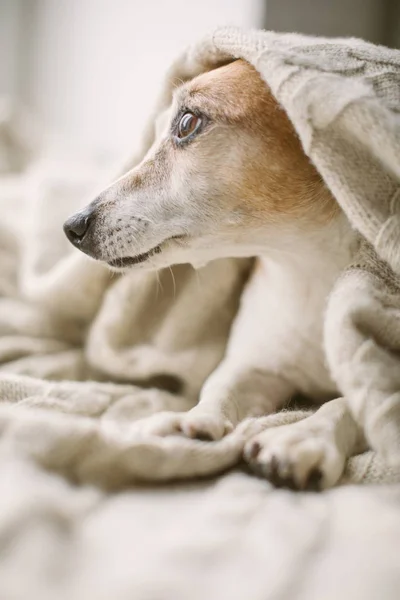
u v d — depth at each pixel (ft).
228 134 1.69
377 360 1.50
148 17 3.83
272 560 1.16
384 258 1.55
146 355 2.06
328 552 1.19
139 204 1.77
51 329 2.20
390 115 1.51
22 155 3.05
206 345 2.08
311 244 1.73
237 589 1.09
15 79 4.14
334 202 1.70
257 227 1.73
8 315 2.22
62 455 1.30
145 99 3.88
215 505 1.29
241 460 1.45
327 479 1.39
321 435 1.46
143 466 1.34
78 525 1.21
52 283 2.15
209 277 2.07
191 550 1.16
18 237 2.41
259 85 1.69
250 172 1.69
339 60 1.61
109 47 4.00
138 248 1.77
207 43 1.80
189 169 1.72
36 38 4.14
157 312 2.11
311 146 1.56
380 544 1.20
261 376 1.88
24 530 1.15
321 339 1.80
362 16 3.88
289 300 1.84
